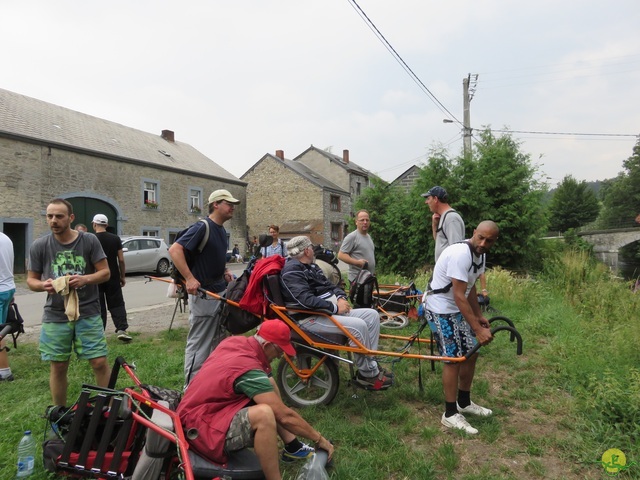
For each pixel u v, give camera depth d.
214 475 2.41
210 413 2.50
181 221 28.00
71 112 25.42
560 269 10.34
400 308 7.08
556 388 4.40
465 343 3.61
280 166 39.94
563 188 56.94
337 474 2.88
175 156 29.55
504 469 3.03
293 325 3.89
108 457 2.54
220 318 4.13
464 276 3.37
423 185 12.20
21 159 18.92
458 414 3.62
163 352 5.74
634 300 7.06
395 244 13.25
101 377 3.68
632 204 53.75
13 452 3.18
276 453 2.45
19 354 5.84
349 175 44.56
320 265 6.11
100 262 3.67
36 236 19.47
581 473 3.00
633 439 3.34
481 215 11.66
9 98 21.67
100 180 22.58
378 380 3.92
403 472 2.98
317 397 4.23
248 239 40.00
